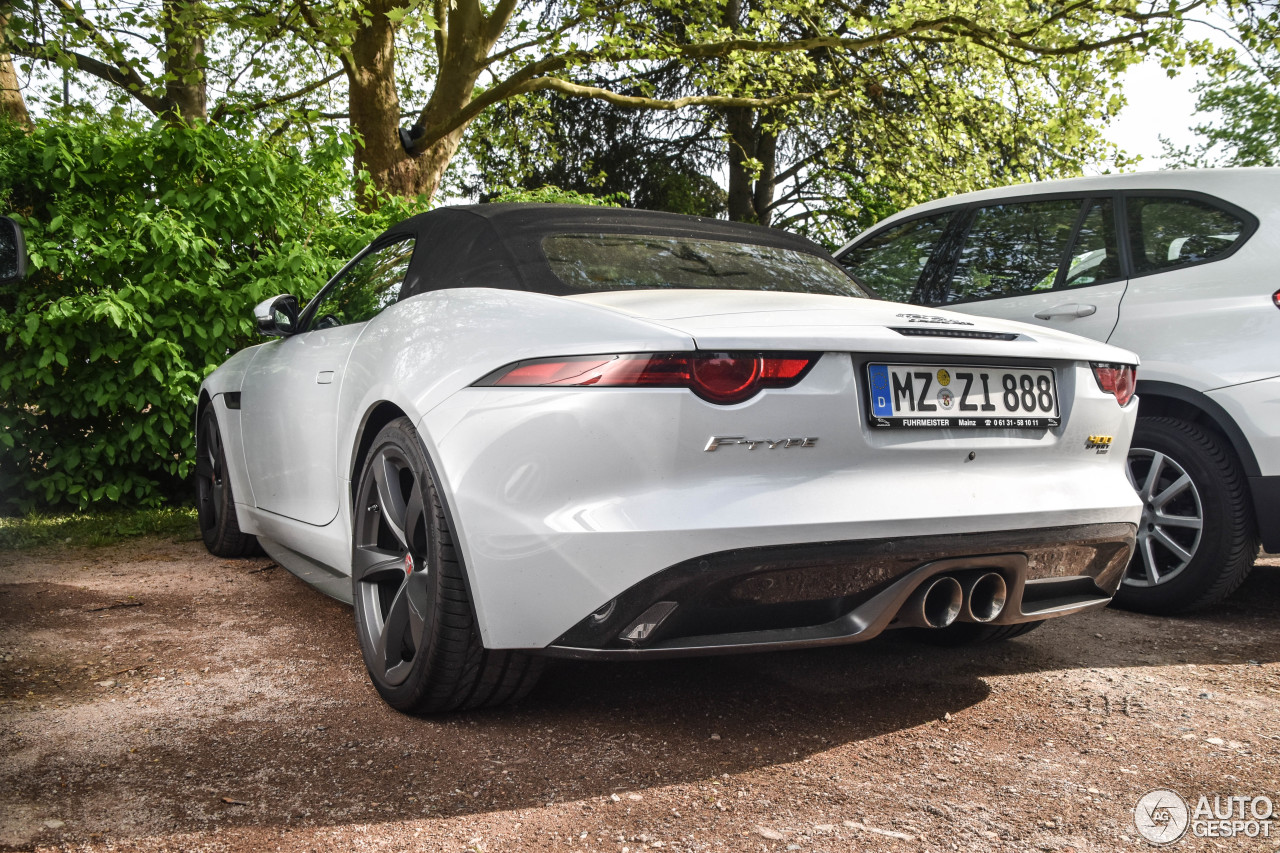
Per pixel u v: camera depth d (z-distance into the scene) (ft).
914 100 46.32
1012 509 7.38
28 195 17.67
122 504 19.02
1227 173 12.20
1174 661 9.94
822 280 9.94
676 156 72.49
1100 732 7.86
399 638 8.17
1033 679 9.21
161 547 15.70
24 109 26.53
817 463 6.85
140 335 17.43
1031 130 43.42
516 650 7.47
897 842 5.95
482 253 9.03
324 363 10.53
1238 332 11.29
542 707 8.23
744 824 6.16
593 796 6.54
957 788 6.75
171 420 17.80
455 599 7.33
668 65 65.62
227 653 9.71
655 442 6.57
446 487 7.32
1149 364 11.84
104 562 14.42
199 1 29.63
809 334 6.83
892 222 16.14
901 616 7.39
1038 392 7.90
